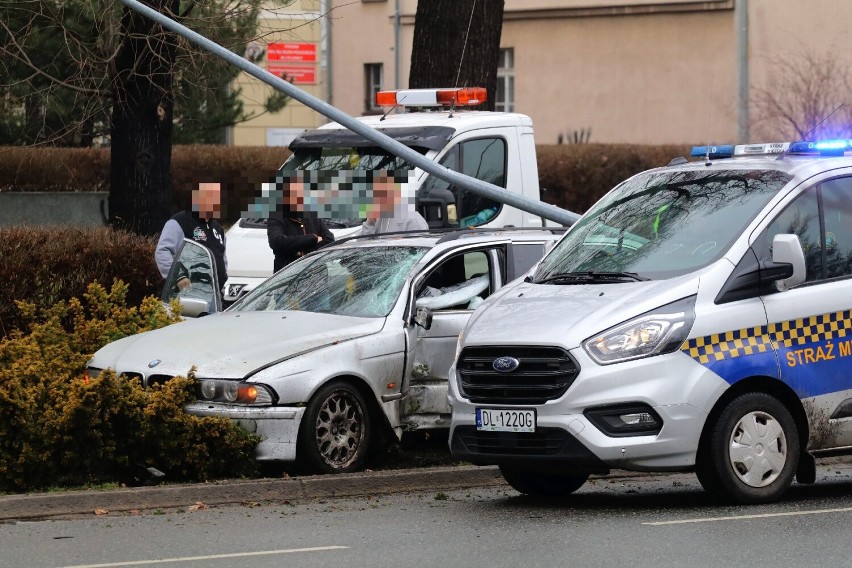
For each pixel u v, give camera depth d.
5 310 33.34
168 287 30.94
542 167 65.44
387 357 25.11
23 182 55.59
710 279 21.56
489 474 25.27
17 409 23.16
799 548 18.55
